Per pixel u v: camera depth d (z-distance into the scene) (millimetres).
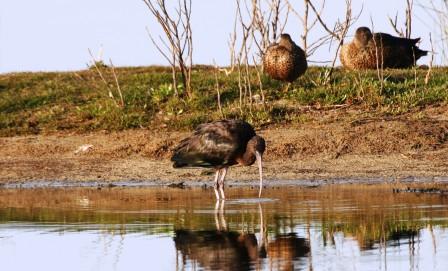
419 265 9711
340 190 15281
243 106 20000
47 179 17219
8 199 15039
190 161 15273
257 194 15055
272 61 20281
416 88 20391
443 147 17922
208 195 15141
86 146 19078
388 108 19609
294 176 16781
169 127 19672
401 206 13406
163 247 10898
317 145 18219
